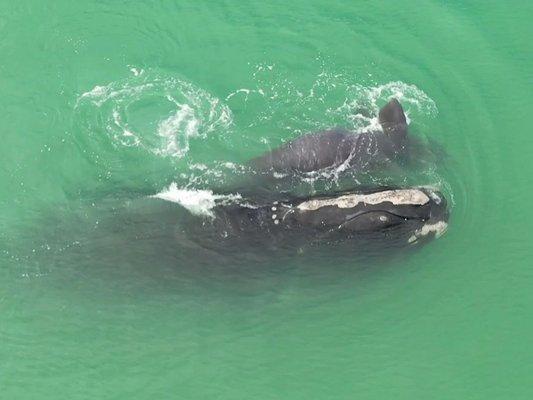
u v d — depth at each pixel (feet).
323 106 122.72
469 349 102.68
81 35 130.11
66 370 102.27
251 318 106.52
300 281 107.86
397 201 106.63
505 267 108.58
